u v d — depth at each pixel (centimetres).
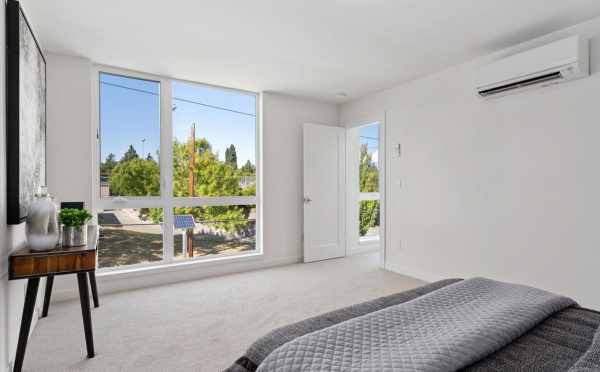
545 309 130
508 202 309
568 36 271
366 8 242
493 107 321
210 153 422
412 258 403
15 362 183
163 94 384
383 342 107
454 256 356
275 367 97
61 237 218
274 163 459
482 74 310
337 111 524
